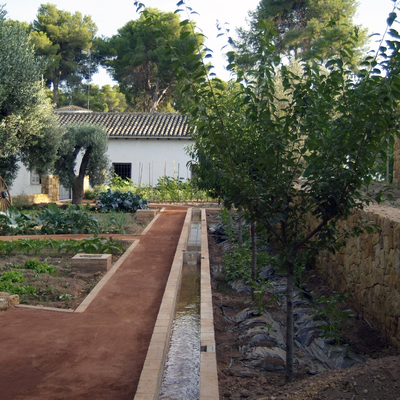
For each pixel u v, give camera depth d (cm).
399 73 346
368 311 572
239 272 862
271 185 402
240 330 586
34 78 1511
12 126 1470
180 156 2708
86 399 392
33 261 873
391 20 345
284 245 421
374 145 361
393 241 495
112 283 796
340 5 2589
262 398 381
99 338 539
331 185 376
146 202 1973
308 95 382
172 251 1098
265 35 379
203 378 407
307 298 713
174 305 691
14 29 1491
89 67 4591
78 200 1964
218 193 826
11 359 473
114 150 2728
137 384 423
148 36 3872
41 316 615
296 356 503
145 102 4484
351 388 348
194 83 386
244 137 451
